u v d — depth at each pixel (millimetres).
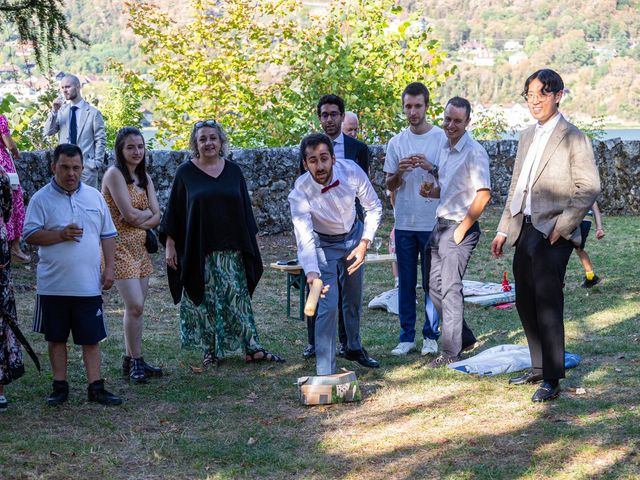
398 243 6719
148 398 5668
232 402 5582
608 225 13852
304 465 4438
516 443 4629
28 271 9984
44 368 6375
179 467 4465
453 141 6254
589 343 6840
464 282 9375
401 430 4926
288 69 17391
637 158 15305
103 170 11531
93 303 5484
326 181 5703
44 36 6645
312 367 6430
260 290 9422
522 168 5500
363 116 15648
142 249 6094
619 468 4227
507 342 7074
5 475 4336
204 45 19141
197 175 6312
